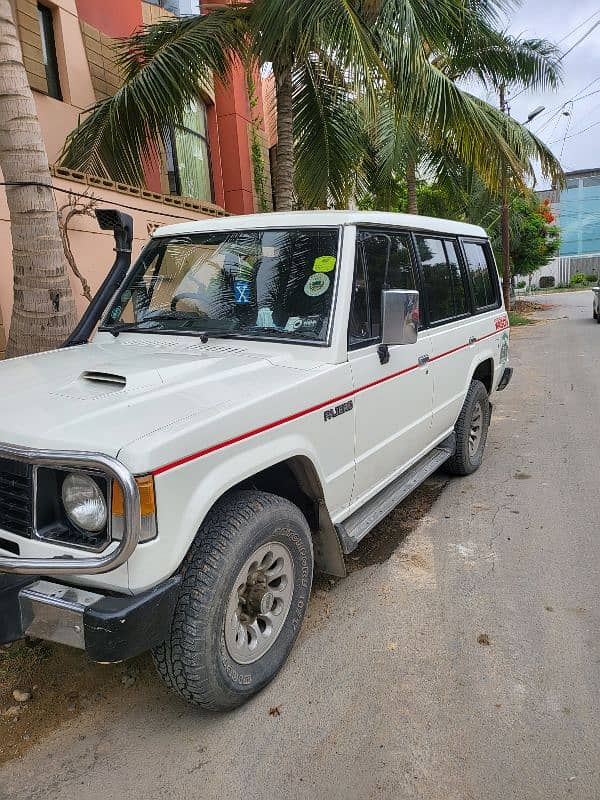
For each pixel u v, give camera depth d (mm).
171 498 2199
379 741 2543
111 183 7441
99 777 2404
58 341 5074
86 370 2770
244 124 13508
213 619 2439
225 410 2461
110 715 2738
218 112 13086
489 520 4699
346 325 3246
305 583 3045
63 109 9062
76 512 2207
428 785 2332
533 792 2289
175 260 3883
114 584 2197
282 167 8852
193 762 2463
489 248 5910
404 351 3873
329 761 2451
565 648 3119
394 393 3748
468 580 3818
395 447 3900
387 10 6598
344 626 3354
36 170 4891
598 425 7254
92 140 7531
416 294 3311
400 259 4004
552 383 9977
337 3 6215
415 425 4145
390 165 12570
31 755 2520
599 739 2525
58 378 2779
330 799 2281
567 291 46156
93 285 7270
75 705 2805
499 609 3486
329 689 2857
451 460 5406
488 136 8539
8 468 2316
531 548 4223
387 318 3295
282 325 3336
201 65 7512
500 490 5301
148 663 3100
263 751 2510
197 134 12250
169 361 2982
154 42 7898
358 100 6926
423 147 13688
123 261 4172
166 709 2770
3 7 4656
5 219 6328
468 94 10000
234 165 13234
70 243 6906
